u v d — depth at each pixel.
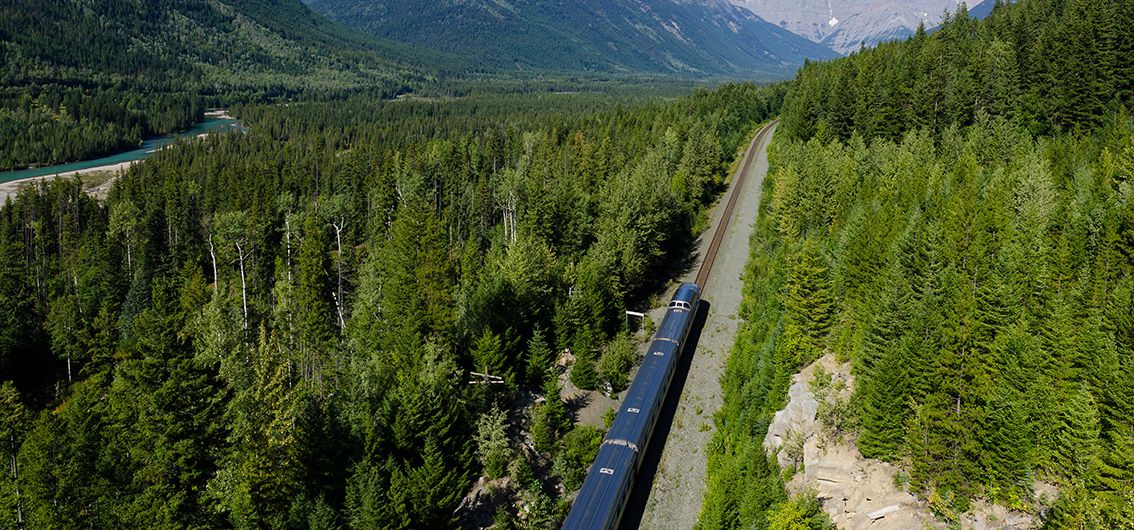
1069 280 50.28
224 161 196.50
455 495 53.53
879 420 43.88
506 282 75.06
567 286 85.00
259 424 48.62
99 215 145.38
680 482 55.75
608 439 52.47
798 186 89.88
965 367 42.12
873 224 63.88
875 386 44.22
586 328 74.31
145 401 45.44
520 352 71.25
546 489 59.38
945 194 68.62
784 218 88.31
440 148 173.62
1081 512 33.56
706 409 64.75
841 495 44.84
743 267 94.75
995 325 44.78
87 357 96.50
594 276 78.62
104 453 45.97
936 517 40.94
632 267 85.56
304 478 50.81
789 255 72.06
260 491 48.38
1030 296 48.00
